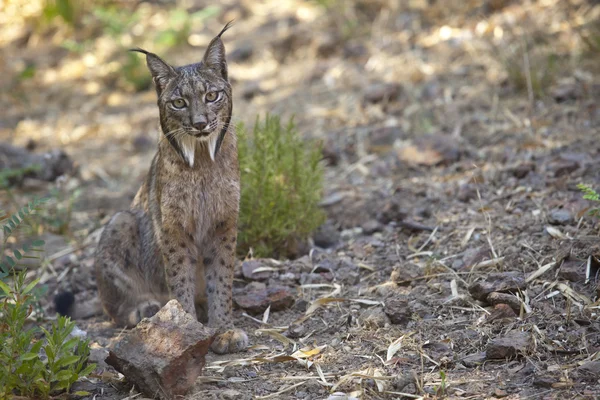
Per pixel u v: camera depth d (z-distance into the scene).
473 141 13.24
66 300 10.15
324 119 15.17
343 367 8.00
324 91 16.47
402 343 8.24
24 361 7.31
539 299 8.66
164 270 9.78
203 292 9.84
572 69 14.62
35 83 19.70
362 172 13.12
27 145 16.25
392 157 13.41
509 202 10.99
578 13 16.23
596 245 9.12
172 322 7.69
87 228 12.76
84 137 16.78
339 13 19.34
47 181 14.63
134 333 7.65
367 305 9.26
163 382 7.41
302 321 9.13
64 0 21.64
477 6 17.83
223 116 8.97
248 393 7.61
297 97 16.44
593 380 7.11
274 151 10.98
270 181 10.80
